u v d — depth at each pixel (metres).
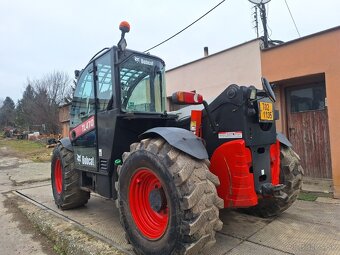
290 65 5.87
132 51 3.61
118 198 2.99
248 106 2.78
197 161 2.51
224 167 2.83
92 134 3.81
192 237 2.30
